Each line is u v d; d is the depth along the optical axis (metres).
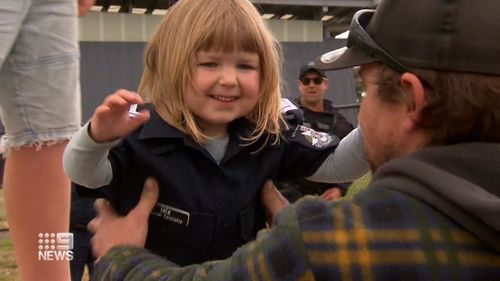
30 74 1.66
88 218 3.52
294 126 1.78
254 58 1.61
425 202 0.95
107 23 14.59
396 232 0.94
